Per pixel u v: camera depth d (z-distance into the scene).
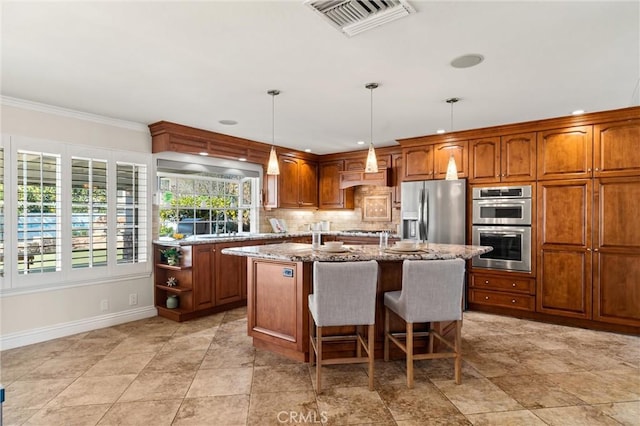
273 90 3.26
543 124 4.25
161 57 2.58
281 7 1.95
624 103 3.62
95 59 2.61
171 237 4.73
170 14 2.02
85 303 3.96
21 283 3.49
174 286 4.51
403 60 2.63
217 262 4.64
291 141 5.50
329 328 3.06
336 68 2.78
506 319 4.38
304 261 2.87
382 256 2.82
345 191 6.46
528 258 4.34
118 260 4.23
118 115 4.08
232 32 2.23
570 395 2.55
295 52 2.50
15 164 3.47
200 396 2.53
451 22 2.11
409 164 5.22
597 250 3.96
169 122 4.35
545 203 4.25
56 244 3.75
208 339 3.68
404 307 2.67
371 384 2.61
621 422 2.22
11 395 2.55
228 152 5.15
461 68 2.77
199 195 5.20
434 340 3.16
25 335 3.53
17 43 2.36
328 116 4.11
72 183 3.87
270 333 3.25
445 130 4.75
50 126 3.71
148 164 4.53
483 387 2.66
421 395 2.54
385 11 1.99
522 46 2.41
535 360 3.15
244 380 2.76
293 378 2.80
